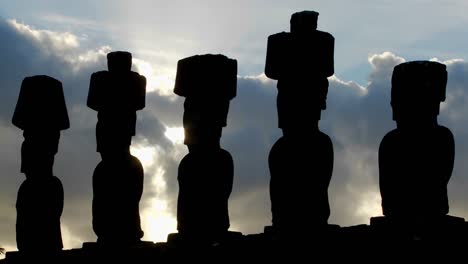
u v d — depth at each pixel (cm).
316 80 2952
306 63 2936
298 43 2945
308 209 2873
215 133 3116
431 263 2700
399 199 2825
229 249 2930
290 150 2898
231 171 3097
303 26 2953
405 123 2869
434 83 2869
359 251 2762
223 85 3128
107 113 3459
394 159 2839
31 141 3569
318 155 2891
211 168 3066
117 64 3478
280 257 2838
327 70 2958
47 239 3516
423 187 2816
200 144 3105
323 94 2969
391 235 2777
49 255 3462
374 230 2833
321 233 2856
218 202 3061
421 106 2856
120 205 3375
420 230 2789
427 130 2845
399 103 2880
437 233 2784
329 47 2964
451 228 2797
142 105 3512
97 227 3381
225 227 3062
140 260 3181
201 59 3133
